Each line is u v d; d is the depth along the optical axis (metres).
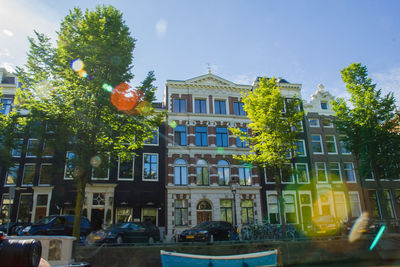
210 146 27.41
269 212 26.84
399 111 20.38
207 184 26.55
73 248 9.06
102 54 14.61
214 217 25.47
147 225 17.67
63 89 14.91
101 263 11.65
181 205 25.52
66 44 14.71
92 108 14.83
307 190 27.91
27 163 24.25
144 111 16.22
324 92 31.77
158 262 11.98
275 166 20.00
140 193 24.77
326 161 29.05
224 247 12.88
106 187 23.94
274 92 20.06
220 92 29.42
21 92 14.93
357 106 21.31
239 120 28.94
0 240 5.65
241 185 27.22
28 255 5.48
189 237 16.83
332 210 27.45
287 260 13.52
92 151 15.13
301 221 26.80
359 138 20.97
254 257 10.57
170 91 28.53
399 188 29.58
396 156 19.58
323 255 13.99
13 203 23.25
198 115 28.06
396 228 20.45
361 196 28.50
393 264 13.80
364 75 21.58
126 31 16.28
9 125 15.71
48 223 15.52
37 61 14.60
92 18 15.34
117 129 15.88
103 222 23.22
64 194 23.23
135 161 25.61
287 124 19.81
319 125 30.23
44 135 14.48
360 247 14.68
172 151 26.62
